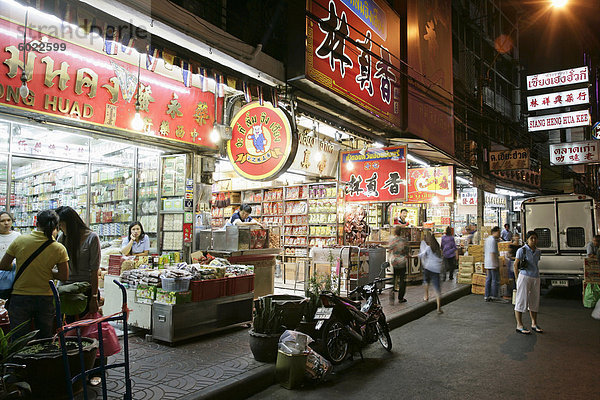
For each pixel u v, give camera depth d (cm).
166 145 782
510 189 2305
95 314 467
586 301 1059
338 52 862
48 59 580
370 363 596
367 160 1169
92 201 878
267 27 847
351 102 896
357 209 1281
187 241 827
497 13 2464
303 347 500
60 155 826
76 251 475
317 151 1103
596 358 612
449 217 2066
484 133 2092
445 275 1440
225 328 668
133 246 766
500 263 1259
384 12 1071
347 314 604
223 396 431
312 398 462
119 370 485
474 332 784
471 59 2102
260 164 743
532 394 473
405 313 873
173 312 586
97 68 640
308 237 1307
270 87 727
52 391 371
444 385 503
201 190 851
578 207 1234
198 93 801
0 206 748
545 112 2669
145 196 887
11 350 359
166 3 548
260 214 1412
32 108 564
